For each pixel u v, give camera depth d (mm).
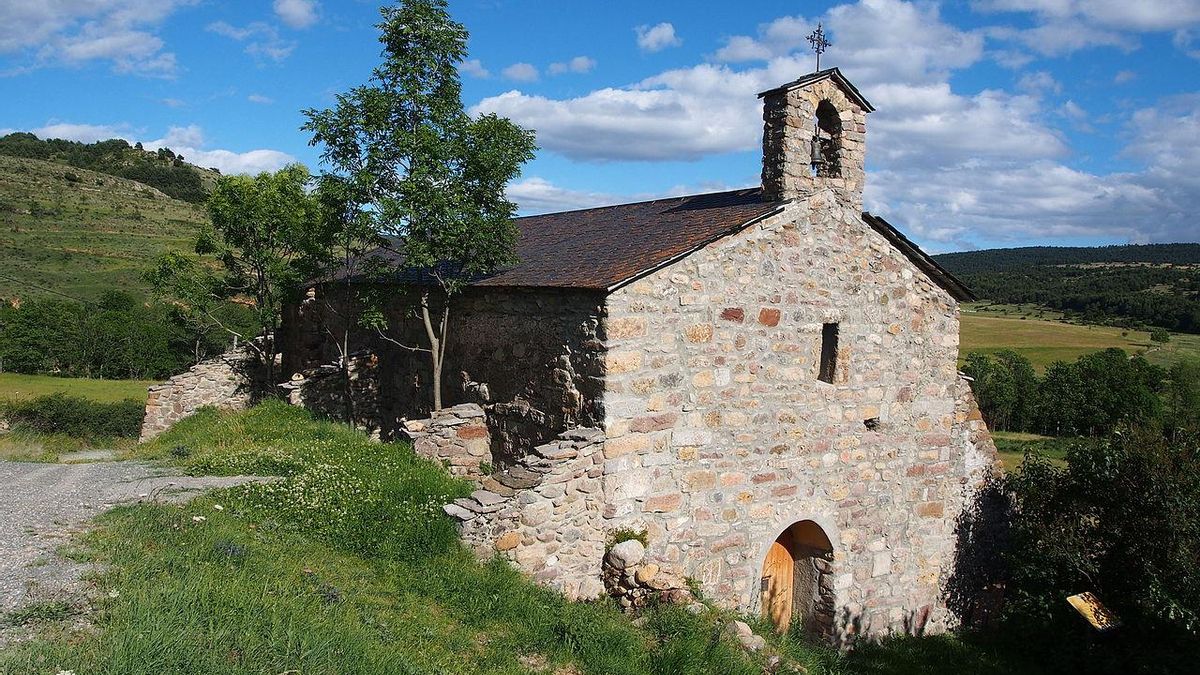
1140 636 10797
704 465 10078
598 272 9922
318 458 11258
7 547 6770
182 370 46969
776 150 10859
